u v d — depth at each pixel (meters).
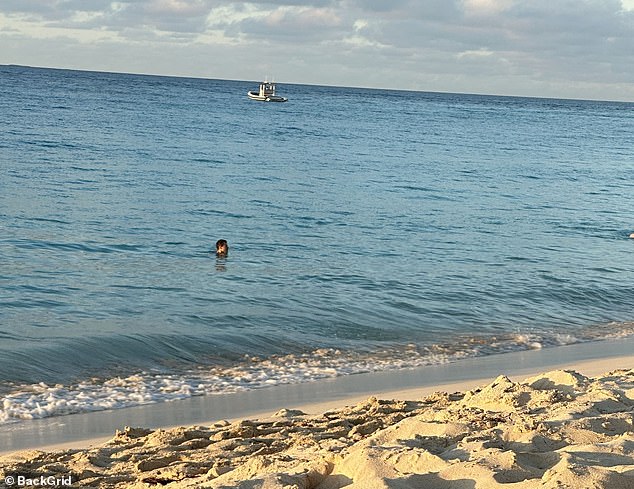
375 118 97.31
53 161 34.38
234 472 4.93
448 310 14.52
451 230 23.69
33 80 150.75
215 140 51.28
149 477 5.52
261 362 10.89
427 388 9.66
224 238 20.44
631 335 13.59
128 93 121.50
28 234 19.28
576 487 3.80
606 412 5.97
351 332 12.71
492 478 4.04
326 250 19.53
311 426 7.21
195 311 13.27
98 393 9.18
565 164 51.66
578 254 21.11
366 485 4.07
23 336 11.29
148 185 29.38
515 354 11.93
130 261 17.14
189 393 9.31
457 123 98.31
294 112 100.00
